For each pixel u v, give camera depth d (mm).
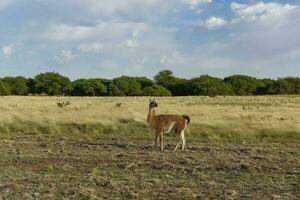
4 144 22344
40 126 27641
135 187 13523
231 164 17328
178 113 33969
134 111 32875
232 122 28047
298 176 15570
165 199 12250
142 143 23203
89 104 44281
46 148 21203
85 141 23781
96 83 110062
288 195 12836
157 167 16641
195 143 23344
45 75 112812
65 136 25734
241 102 61219
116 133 26859
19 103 46344
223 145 22703
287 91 119438
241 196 12672
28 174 15305
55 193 12688
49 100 60031
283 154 20219
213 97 81000
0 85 107688
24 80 113688
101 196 12445
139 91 109250
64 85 111875
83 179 14508
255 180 14898
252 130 26312
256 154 20094
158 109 38219
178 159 18406
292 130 26344
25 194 12469
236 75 122312
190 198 12398
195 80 118000
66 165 16734
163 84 121062
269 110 38594
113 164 17031
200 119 29172
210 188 13672
